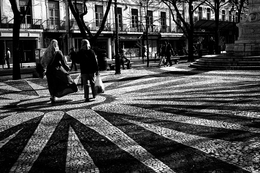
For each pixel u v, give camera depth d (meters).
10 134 4.67
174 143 3.86
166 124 4.84
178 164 3.18
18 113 6.26
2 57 27.45
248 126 4.48
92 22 33.25
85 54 7.23
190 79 11.18
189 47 24.98
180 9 42.56
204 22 38.44
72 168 3.18
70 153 3.66
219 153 3.44
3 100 8.14
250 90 7.94
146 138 4.14
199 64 16.36
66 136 4.41
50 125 5.12
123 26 36.31
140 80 11.77
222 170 2.98
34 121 5.47
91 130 4.69
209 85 9.34
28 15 28.78
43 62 7.25
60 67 7.39
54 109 6.52
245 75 11.48
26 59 28.97
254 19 16.61
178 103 6.59
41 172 3.11
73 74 16.59
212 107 5.99
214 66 14.78
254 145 3.64
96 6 33.75
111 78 13.17
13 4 14.64
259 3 16.38
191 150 3.58
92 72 7.38
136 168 3.11
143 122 5.04
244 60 14.44
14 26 14.81
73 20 31.64
